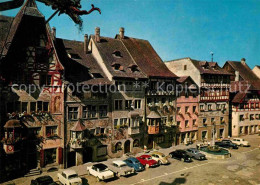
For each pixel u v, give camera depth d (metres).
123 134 31.03
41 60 23.66
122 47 35.78
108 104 29.41
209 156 31.41
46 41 23.66
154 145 35.03
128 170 23.66
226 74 44.19
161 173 24.97
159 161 28.06
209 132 43.03
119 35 37.38
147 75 32.44
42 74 23.86
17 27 21.52
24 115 22.91
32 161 24.17
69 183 19.98
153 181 22.66
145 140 33.59
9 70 21.98
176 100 37.69
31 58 23.06
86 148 28.27
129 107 31.44
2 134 21.78
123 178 23.39
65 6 5.00
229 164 28.50
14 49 21.97
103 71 30.45
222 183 22.34
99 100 28.53
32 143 23.73
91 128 27.91
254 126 50.84
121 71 30.91
